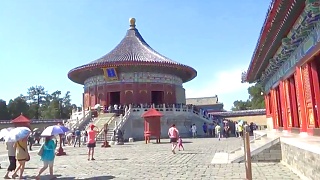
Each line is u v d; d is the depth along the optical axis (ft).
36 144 130.31
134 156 70.95
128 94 172.96
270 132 70.49
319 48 34.99
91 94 183.73
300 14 36.22
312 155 31.42
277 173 40.68
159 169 49.39
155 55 184.65
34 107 326.24
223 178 39.45
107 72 171.42
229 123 182.39
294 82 53.72
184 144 103.24
